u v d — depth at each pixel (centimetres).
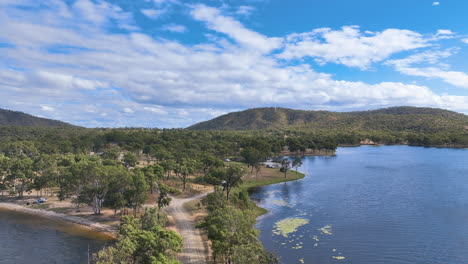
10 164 15588
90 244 9312
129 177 11638
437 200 13738
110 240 9581
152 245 6059
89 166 12188
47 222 11375
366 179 19150
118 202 10975
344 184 17925
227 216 7856
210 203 11069
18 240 9631
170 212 12231
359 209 12750
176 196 14788
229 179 14500
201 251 8512
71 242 9469
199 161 19300
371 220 11362
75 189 12838
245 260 6003
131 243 5944
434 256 8462
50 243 9400
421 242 9369
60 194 13188
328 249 8962
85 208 13038
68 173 13025
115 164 17925
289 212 12631
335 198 14725
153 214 8412
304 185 18112
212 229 7638
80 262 8138
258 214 12356
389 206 13050
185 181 17525
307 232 10300
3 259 8306
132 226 7431
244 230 7644
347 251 8819
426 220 11206
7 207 13338
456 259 8281
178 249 6525
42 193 15712
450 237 9669
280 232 10325
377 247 9031
